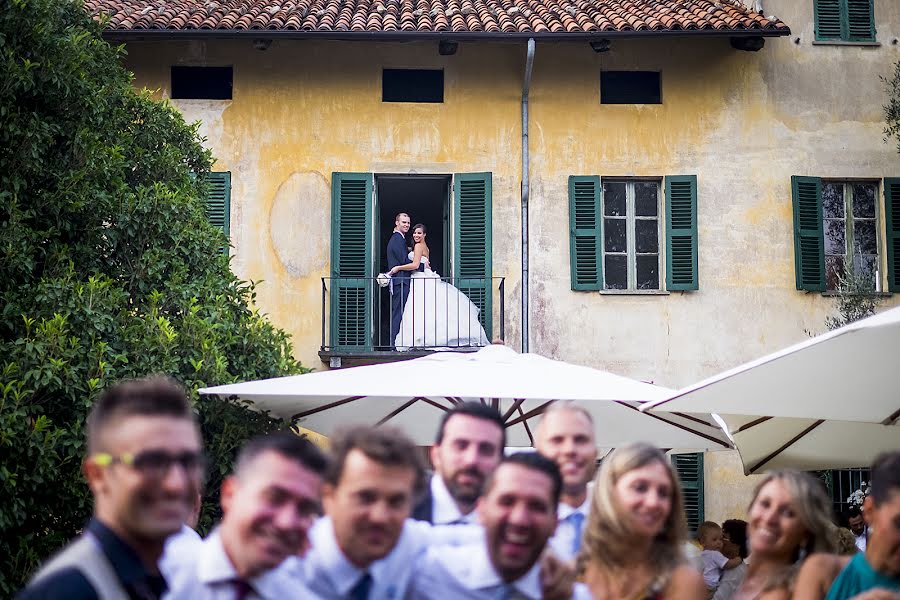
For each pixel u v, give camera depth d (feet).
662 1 57.26
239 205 54.80
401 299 53.31
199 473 10.36
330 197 55.06
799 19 56.90
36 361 31.19
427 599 12.07
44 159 35.19
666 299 54.85
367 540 10.99
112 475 9.89
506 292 54.75
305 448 10.55
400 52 55.72
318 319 54.49
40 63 34.50
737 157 55.77
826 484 53.21
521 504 11.96
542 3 57.41
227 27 52.85
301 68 55.47
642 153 55.67
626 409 31.24
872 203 56.44
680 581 13.99
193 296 37.45
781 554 16.15
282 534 10.36
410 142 55.47
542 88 55.88
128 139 39.11
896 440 28.17
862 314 53.01
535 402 31.42
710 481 54.08
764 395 22.79
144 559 10.05
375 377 28.43
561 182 55.47
